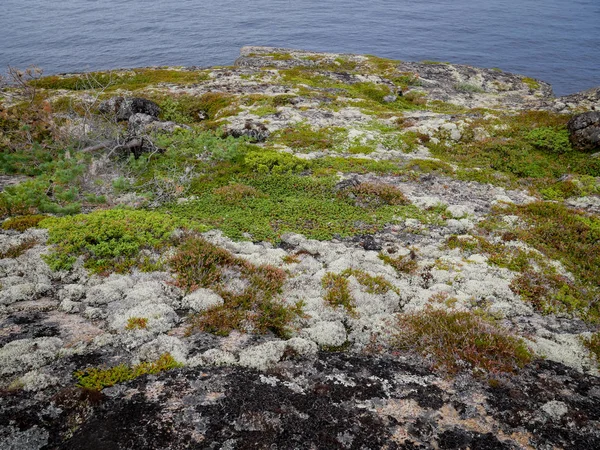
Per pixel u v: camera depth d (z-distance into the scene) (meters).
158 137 20.12
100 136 19.64
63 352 6.88
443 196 16.66
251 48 53.88
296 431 5.87
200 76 37.28
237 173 17.73
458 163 20.52
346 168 18.61
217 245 11.60
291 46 115.06
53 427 5.50
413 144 22.16
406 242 13.16
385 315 9.21
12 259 9.89
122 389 6.29
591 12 159.88
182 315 8.68
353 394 6.69
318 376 7.07
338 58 47.53
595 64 90.81
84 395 5.99
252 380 6.77
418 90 36.78
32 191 13.28
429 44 114.00
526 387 7.08
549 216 15.07
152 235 11.39
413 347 8.09
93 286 9.20
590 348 8.48
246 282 9.92
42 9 170.50
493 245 12.86
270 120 24.25
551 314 10.08
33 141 18.83
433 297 10.04
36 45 106.81
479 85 41.31
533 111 25.75
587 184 18.05
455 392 6.88
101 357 6.95
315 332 8.36
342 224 14.02
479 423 6.25
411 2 199.75
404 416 6.30
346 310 9.36
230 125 22.81
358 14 167.25
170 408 6.00
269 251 11.93
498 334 8.09
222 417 5.95
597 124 21.67
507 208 15.57
